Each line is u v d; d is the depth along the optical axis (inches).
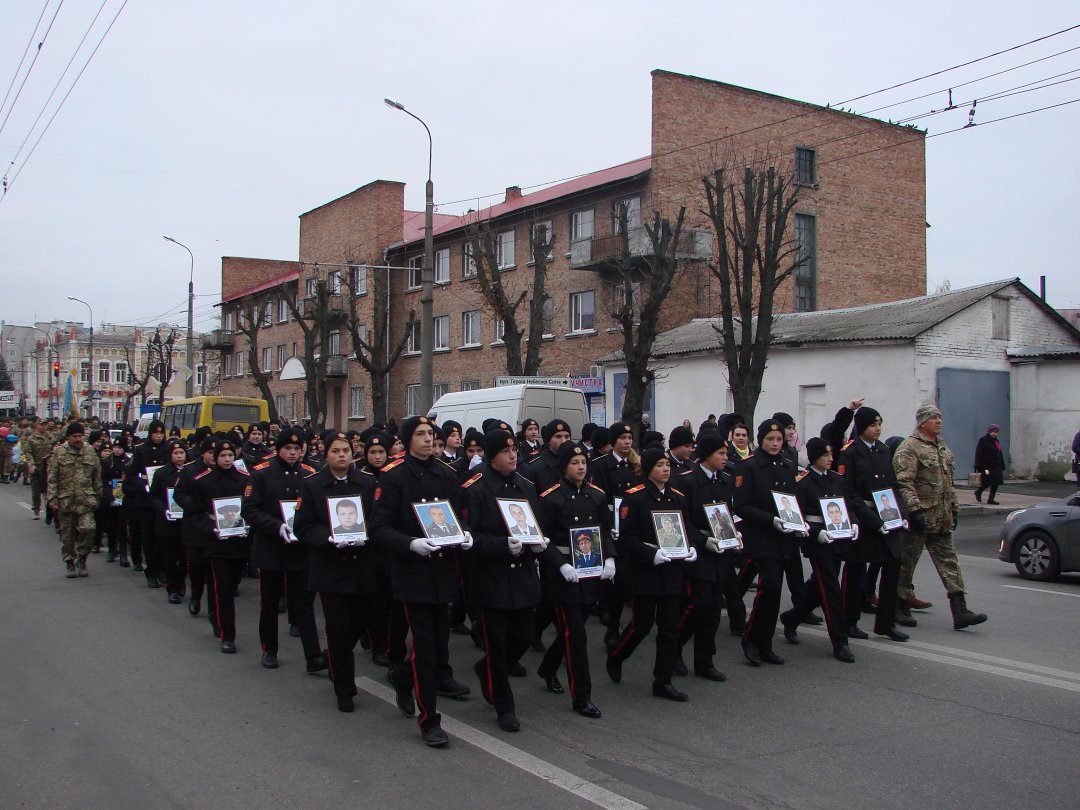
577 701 254.4
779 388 997.2
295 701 269.0
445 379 1611.7
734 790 199.5
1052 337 1016.2
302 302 2112.5
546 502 257.4
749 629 311.4
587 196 1325.0
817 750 224.7
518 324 1440.7
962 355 921.5
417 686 229.3
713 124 1282.0
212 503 334.0
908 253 1493.6
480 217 1520.7
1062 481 931.3
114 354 3262.8
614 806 190.5
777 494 306.0
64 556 509.0
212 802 192.5
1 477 1317.7
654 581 269.7
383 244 1781.5
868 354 915.4
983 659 311.1
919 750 224.1
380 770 211.2
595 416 1047.0
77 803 192.2
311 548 262.8
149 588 469.4
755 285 1274.6
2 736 235.9
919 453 352.5
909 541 360.2
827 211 1401.3
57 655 324.2
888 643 335.0
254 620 396.2
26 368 4018.2
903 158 1492.4
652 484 275.0
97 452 562.3
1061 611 393.4
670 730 241.0
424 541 226.8
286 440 314.0
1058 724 243.1
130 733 238.4
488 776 207.5
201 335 2596.0
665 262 890.1
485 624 242.7
